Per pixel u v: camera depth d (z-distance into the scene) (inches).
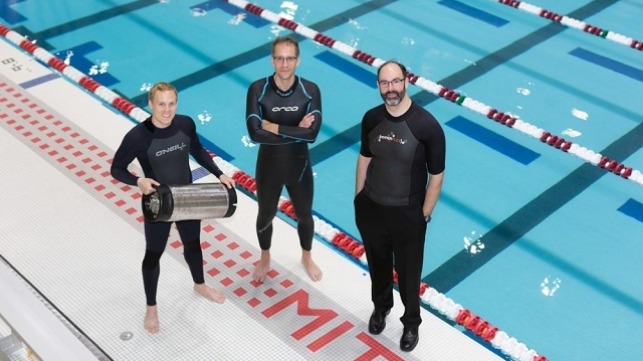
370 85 246.4
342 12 290.7
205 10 290.7
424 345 144.8
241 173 199.5
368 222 131.3
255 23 281.9
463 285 172.4
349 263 164.9
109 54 261.1
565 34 276.4
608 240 185.9
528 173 208.4
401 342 142.5
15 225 169.9
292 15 288.2
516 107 235.0
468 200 198.2
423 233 130.1
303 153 140.4
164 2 295.7
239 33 275.0
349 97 239.8
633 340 159.0
